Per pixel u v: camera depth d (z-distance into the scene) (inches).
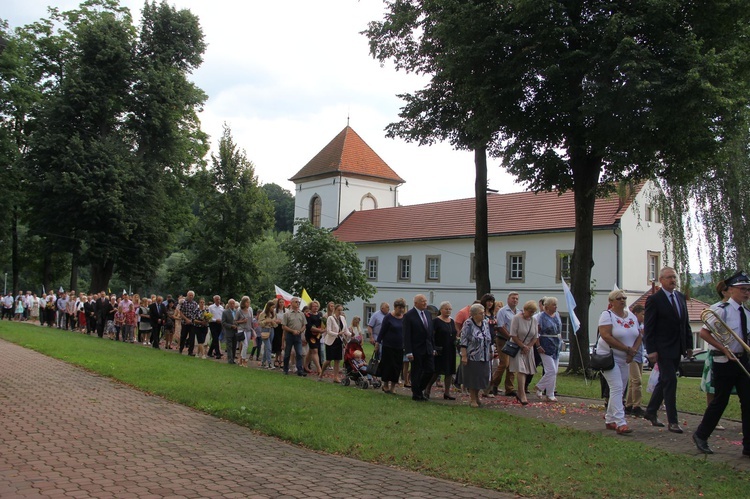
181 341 887.1
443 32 758.5
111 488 244.5
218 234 1686.8
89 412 398.6
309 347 676.7
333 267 1221.7
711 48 692.1
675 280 373.1
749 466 295.1
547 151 820.0
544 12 703.7
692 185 1232.8
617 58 679.7
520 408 469.4
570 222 1662.2
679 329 371.2
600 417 433.4
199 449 312.7
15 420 366.9
